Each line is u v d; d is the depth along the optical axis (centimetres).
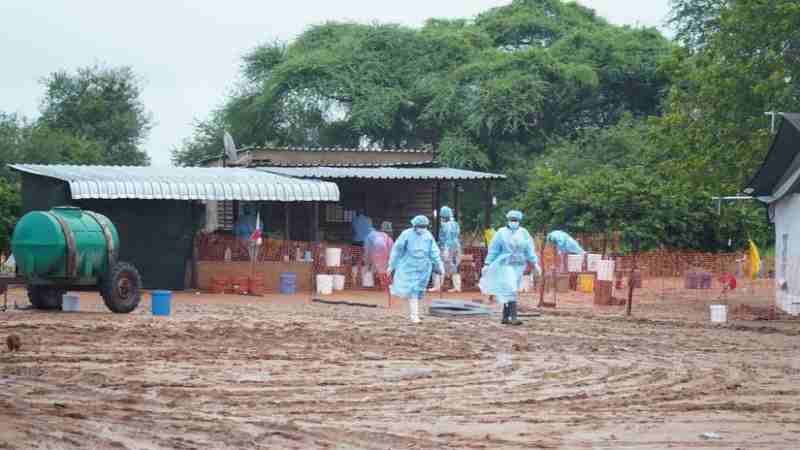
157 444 1118
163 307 2527
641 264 4178
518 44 7450
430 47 7081
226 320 2414
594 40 6856
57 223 2459
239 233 3653
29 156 5931
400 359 1847
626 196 4566
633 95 6806
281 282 3397
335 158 4653
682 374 1733
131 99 7294
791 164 2927
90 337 2038
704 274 3675
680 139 3241
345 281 3519
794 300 2803
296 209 4144
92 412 1288
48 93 7200
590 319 2638
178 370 1661
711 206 4594
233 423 1247
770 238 4747
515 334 2288
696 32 5838
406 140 7038
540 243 3831
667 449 1166
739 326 2498
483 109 6344
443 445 1165
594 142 5922
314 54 7069
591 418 1338
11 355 1778
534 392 1539
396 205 4284
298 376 1634
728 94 3102
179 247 3341
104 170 3469
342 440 1176
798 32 3030
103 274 2538
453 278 3506
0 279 2489
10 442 1071
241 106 7381
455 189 3834
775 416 1372
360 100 6819
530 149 6538
